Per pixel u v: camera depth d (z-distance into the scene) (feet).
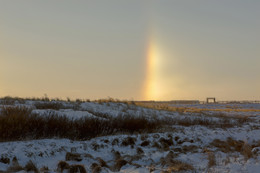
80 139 34.88
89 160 24.99
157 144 32.24
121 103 83.66
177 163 23.13
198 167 22.16
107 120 43.78
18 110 38.91
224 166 22.04
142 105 87.51
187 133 43.11
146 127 45.32
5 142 29.58
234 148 32.40
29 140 31.14
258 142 34.47
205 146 33.04
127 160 25.13
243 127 56.49
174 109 91.40
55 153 27.12
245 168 20.72
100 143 32.40
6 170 21.40
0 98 68.23
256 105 188.85
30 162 22.54
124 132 41.86
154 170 21.66
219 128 53.11
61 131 34.86
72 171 21.24
